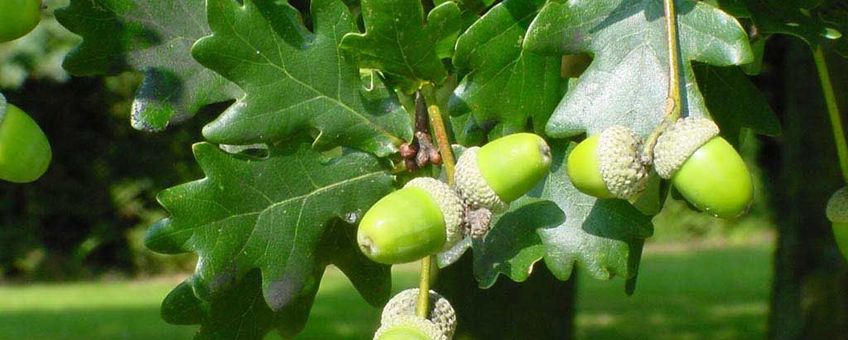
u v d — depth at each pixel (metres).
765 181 3.78
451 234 0.42
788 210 1.52
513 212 0.49
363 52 0.46
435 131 0.45
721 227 4.34
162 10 0.49
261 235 0.47
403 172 0.48
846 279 1.47
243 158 0.47
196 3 0.49
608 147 0.43
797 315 1.50
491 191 0.43
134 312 2.72
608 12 0.47
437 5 0.49
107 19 0.49
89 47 0.49
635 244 0.48
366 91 0.47
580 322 2.42
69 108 3.27
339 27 0.47
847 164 0.53
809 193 1.48
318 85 0.47
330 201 0.47
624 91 0.47
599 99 0.47
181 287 0.49
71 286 3.32
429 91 0.47
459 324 1.24
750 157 3.74
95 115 3.31
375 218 0.42
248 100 0.46
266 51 0.46
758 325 2.35
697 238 4.34
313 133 0.47
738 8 0.51
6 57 2.99
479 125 0.48
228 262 0.46
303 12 0.67
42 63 3.02
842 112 1.09
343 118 0.47
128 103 3.29
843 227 0.53
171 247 0.46
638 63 0.47
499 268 0.48
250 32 0.46
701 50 0.47
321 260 0.49
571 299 1.30
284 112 0.46
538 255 0.48
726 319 2.44
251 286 0.50
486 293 1.23
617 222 0.48
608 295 2.82
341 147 0.48
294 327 0.50
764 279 3.16
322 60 0.47
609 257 0.48
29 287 3.29
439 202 0.42
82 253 3.42
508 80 0.48
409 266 3.18
